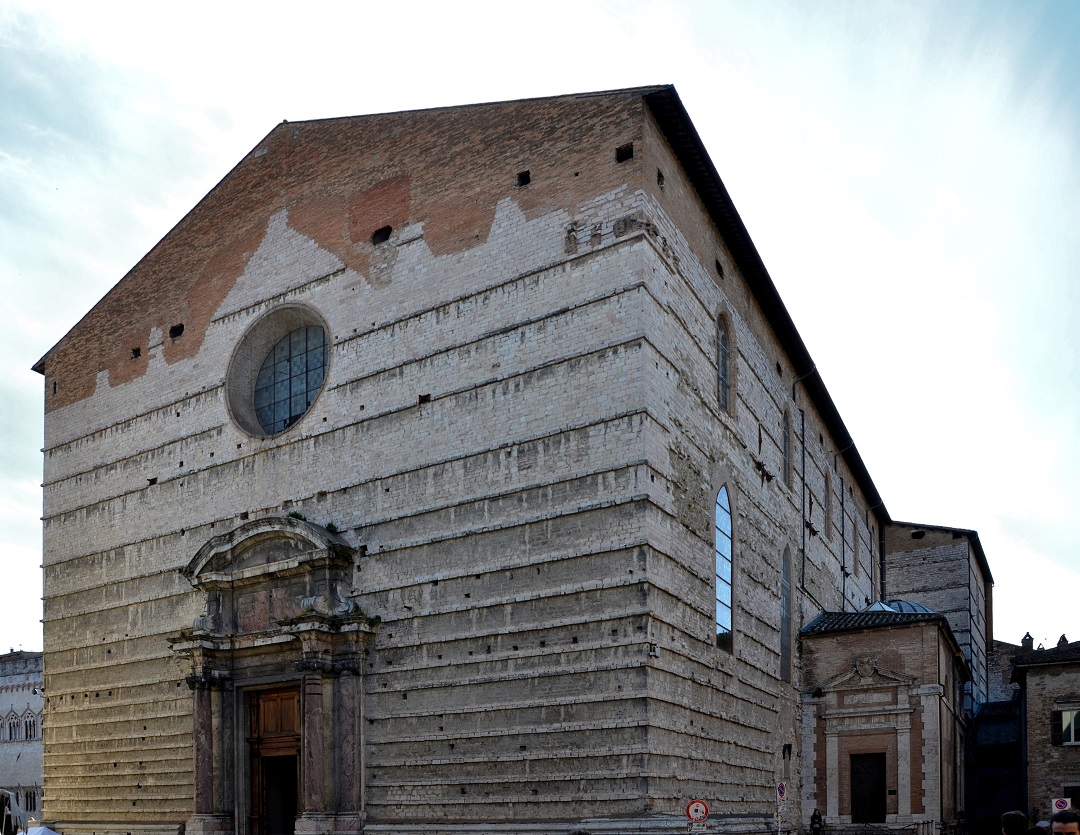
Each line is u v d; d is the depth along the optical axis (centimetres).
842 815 4400
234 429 4216
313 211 4181
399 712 3462
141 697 4353
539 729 3145
